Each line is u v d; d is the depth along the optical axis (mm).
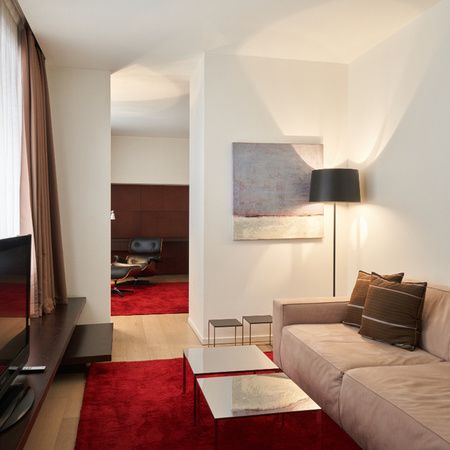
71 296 4859
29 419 1963
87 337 4164
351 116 4758
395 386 2334
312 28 3920
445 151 3393
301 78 4730
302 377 3121
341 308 3684
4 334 2090
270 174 4633
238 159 4566
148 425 2803
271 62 4664
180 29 3916
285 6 3502
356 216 4645
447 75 3377
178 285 8492
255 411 2162
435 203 3496
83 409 3029
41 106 4191
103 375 3689
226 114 4582
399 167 3939
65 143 4820
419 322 3061
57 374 3764
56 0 3354
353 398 2445
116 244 9633
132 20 3719
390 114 4074
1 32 3225
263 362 2910
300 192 4695
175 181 9570
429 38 3566
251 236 4613
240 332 4695
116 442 2592
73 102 4840
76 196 4848
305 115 4746
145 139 9414
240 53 4531
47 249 4230
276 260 4715
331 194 4223
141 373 3734
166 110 6945
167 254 9867
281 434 2699
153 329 5230
